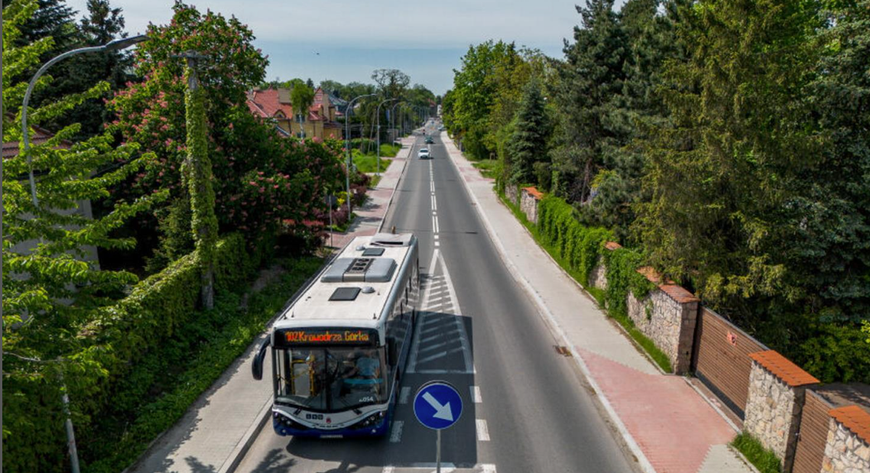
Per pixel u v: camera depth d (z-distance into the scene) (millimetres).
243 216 20938
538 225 30734
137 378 12352
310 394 10570
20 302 7262
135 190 21297
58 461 9398
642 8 40875
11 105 8688
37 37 28266
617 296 18359
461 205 42000
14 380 7504
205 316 16500
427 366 15039
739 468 10383
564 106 29250
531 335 17406
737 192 13289
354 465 10516
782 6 12391
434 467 10461
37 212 8164
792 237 14125
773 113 13008
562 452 11047
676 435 11500
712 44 13438
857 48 13453
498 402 13078
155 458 10352
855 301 14633
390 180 54594
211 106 20828
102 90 9469
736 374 12203
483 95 73125
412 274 17031
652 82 20219
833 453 8562
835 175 14219
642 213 15930
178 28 20531
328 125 82875
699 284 14039
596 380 14016
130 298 13070
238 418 11875
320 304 11547
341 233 32281
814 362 14016
